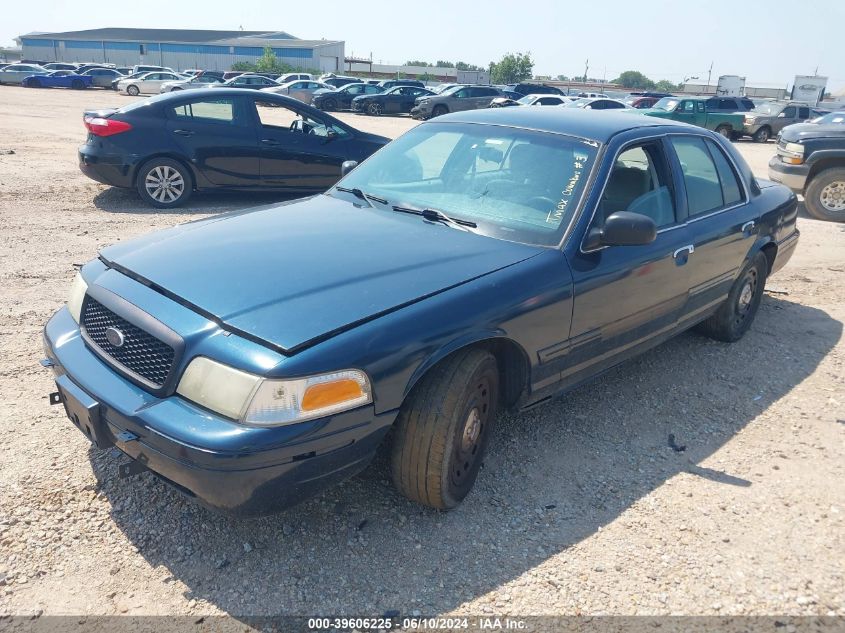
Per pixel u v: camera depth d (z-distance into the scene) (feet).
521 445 12.33
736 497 11.07
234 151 29.53
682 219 13.97
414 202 12.53
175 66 289.12
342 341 8.37
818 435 13.19
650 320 13.34
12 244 22.34
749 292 17.42
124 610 8.21
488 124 13.88
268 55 238.89
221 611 8.30
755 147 77.15
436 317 9.17
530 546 9.71
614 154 12.40
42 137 49.98
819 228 32.71
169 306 8.98
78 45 291.58
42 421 11.96
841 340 18.19
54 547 9.10
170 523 9.68
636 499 10.91
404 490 9.94
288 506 8.46
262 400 7.93
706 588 9.07
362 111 104.01
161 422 8.17
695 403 14.30
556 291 10.71
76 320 10.34
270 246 10.51
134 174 28.48
